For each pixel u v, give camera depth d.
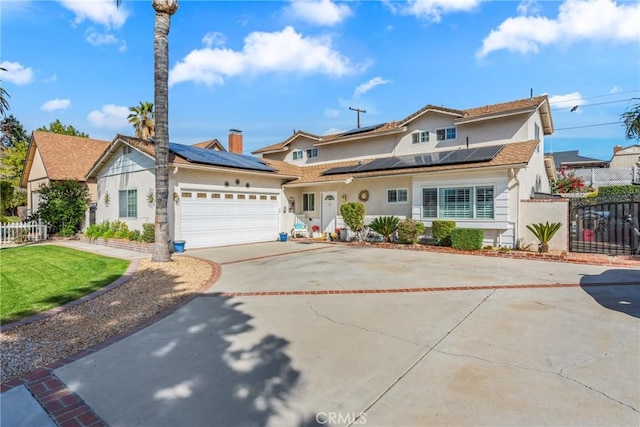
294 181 19.30
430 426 2.84
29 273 9.41
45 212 18.66
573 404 3.12
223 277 9.05
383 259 11.96
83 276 9.00
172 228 14.04
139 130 29.00
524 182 13.98
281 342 4.66
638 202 11.95
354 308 6.19
